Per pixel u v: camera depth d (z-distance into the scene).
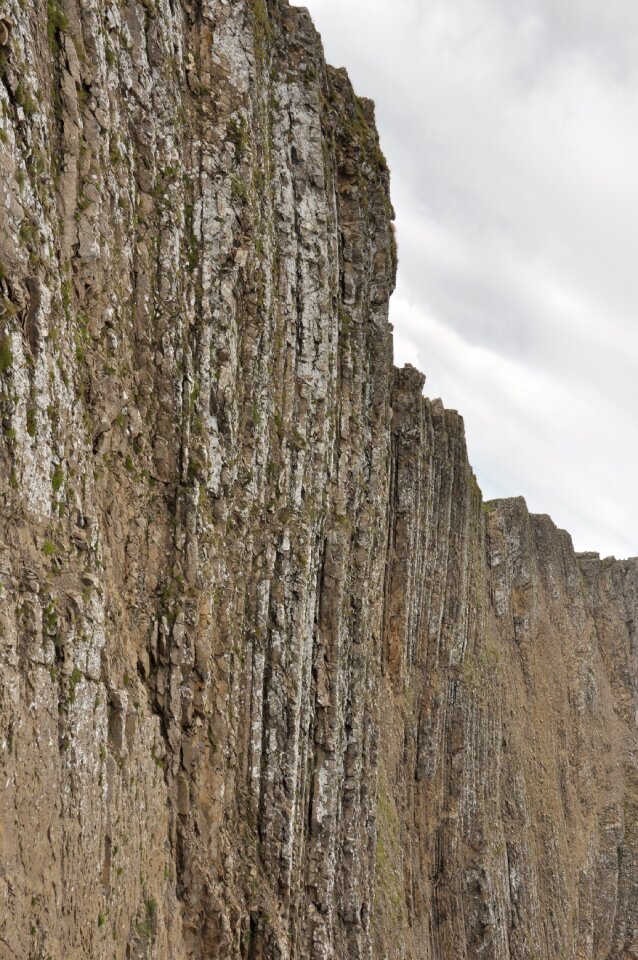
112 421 19.05
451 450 51.75
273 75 26.14
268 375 24.86
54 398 15.98
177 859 20.53
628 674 98.94
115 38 19.53
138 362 20.48
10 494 14.48
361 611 30.47
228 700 22.86
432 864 44.88
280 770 24.41
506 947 50.53
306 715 26.34
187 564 21.03
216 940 20.98
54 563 15.66
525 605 73.81
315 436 27.09
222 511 22.53
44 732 14.54
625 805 87.06
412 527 41.44
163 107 21.27
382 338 32.41
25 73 15.51
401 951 34.25
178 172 21.73
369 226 31.55
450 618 50.53
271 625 24.92
